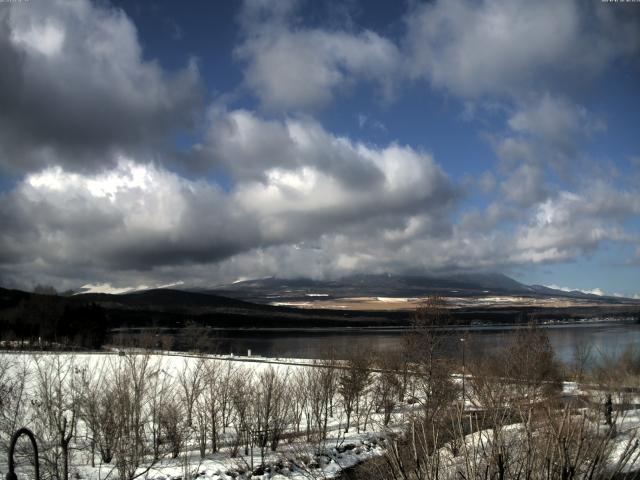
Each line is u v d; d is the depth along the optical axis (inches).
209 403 1228.5
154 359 2231.8
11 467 349.4
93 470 868.6
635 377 1577.3
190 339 4426.7
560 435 326.3
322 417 1386.6
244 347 5260.8
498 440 344.8
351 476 823.7
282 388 1262.3
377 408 1417.3
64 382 1090.7
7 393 927.0
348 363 1579.7
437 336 1642.5
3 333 3420.3
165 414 1064.2
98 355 1801.2
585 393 974.4
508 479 328.2
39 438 819.4
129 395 1055.6
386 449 399.9
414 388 1507.1
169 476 861.2
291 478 899.4
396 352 1882.4
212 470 899.4
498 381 700.7
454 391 874.8
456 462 360.8
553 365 1336.1
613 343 3553.2
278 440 1077.8
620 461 344.8
